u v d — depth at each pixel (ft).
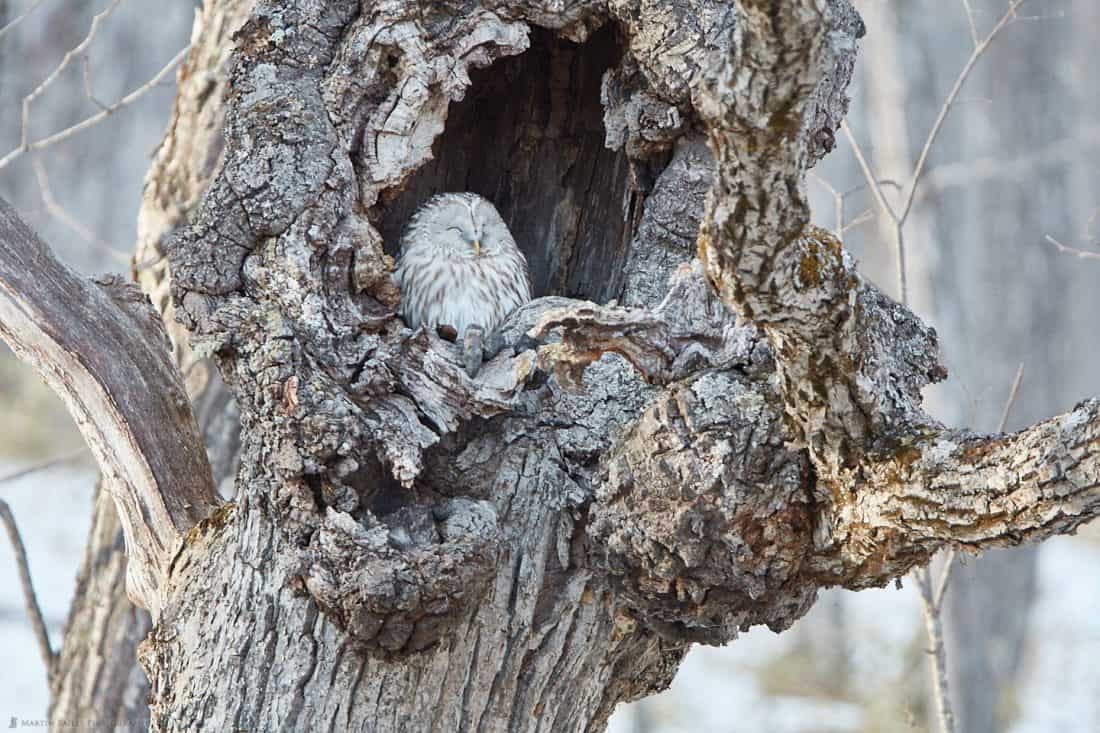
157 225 35.37
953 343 64.54
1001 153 74.79
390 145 23.27
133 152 92.89
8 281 24.03
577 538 23.25
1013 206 73.97
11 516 34.58
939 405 63.93
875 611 80.59
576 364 21.35
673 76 23.21
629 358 21.65
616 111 24.86
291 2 23.41
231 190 22.65
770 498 20.70
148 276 35.53
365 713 22.20
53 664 36.29
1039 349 73.05
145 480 24.89
